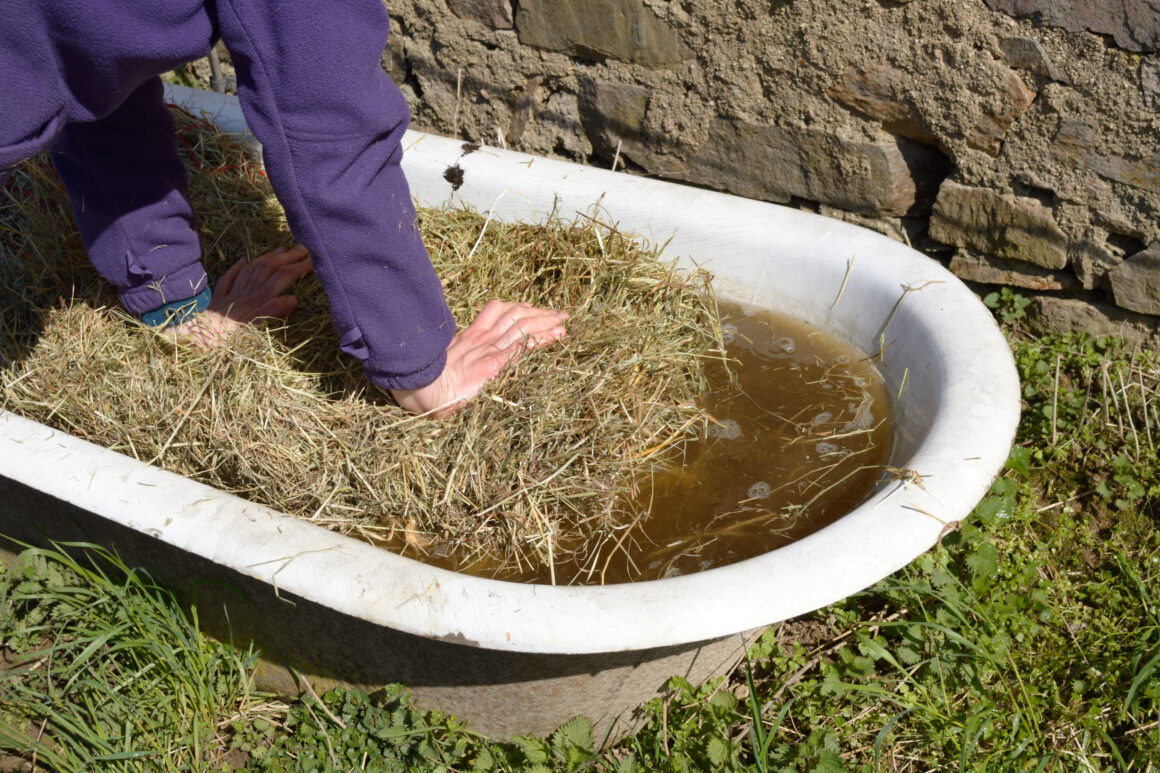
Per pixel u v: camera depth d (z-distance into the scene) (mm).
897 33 2117
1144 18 1872
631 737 1684
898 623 1671
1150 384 2178
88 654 1673
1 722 1706
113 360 1935
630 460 1783
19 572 1871
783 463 1818
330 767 1615
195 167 2326
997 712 1609
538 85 2641
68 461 1567
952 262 2373
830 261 1991
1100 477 2047
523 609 1320
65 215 2195
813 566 1342
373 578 1370
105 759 1614
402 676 1582
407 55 2787
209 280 2232
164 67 1264
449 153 2320
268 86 1248
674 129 2488
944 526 1396
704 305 2121
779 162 2404
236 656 1760
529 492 1716
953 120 2154
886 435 1812
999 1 1991
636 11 2371
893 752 1632
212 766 1666
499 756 1601
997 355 1638
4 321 2113
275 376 1876
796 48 2232
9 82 1153
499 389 1819
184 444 1795
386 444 1766
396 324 1527
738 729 1678
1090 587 1845
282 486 1752
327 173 1321
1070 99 2020
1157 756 1571
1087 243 2156
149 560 1673
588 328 1966
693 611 1305
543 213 2252
